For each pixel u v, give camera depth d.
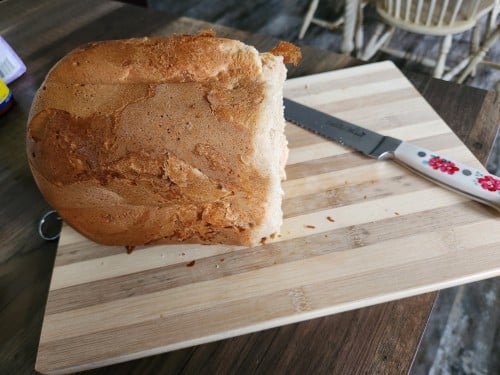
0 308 0.28
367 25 0.92
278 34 0.93
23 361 0.26
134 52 0.25
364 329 0.26
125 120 0.24
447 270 0.27
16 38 0.49
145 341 0.26
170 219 0.27
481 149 0.35
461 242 0.29
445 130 0.36
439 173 0.31
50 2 0.53
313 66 0.43
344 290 0.27
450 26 0.63
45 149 0.25
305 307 0.26
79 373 0.25
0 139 0.38
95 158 0.24
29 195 0.34
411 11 0.68
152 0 1.03
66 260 0.29
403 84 0.40
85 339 0.26
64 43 0.48
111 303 0.27
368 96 0.39
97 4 0.52
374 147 0.34
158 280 0.28
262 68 0.26
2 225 0.32
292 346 0.25
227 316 0.26
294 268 0.28
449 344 0.54
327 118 0.37
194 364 0.25
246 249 0.29
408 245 0.29
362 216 0.31
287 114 0.38
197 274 0.28
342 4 0.98
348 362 0.25
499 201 0.29
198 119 0.24
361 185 0.33
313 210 0.31
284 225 0.30
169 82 0.25
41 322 0.27
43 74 0.44
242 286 0.28
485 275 0.27
